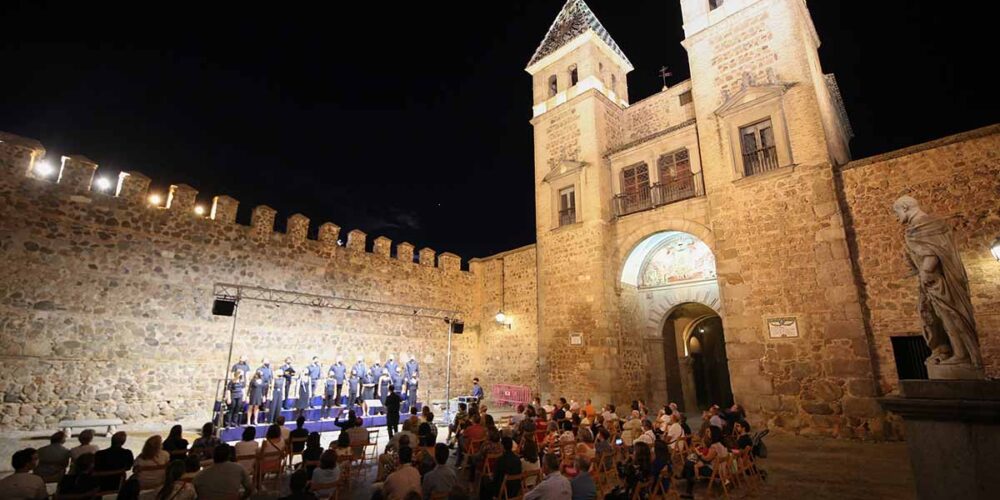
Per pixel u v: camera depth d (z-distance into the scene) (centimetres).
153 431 1216
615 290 1656
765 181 1300
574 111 1842
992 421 400
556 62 2003
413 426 885
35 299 1166
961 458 411
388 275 1895
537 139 1964
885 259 1121
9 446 982
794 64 1321
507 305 2059
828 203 1191
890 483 738
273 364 1526
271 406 1327
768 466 860
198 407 1359
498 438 736
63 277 1212
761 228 1287
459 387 2036
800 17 1404
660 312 1700
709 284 1595
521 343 1972
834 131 1499
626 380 1617
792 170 1252
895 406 448
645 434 812
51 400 1151
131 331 1288
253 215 1594
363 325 1775
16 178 1184
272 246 1602
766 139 1345
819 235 1191
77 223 1252
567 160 1784
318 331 1650
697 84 1505
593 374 1592
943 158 1078
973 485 400
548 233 1828
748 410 1222
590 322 1633
